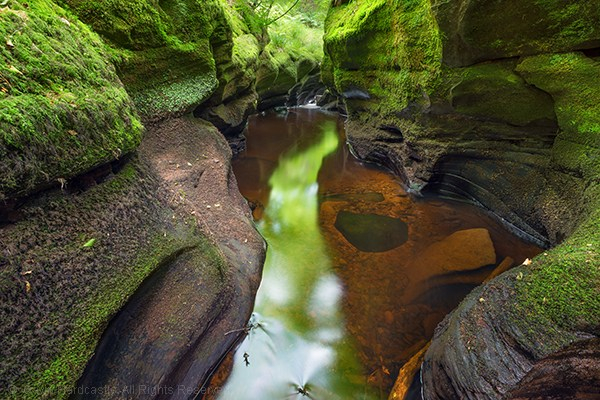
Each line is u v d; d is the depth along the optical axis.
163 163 4.05
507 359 2.01
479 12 3.86
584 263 2.12
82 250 1.98
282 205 6.14
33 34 2.08
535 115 4.32
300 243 4.85
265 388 2.78
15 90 1.72
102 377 1.91
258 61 10.15
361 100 8.62
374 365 2.99
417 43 5.34
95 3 3.44
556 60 3.69
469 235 4.70
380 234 5.05
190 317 2.56
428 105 5.55
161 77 4.60
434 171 6.07
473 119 5.16
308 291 3.89
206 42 5.39
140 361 2.14
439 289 3.84
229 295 3.12
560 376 1.92
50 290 1.73
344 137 11.92
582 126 3.65
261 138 11.31
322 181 7.47
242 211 4.90
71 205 2.05
